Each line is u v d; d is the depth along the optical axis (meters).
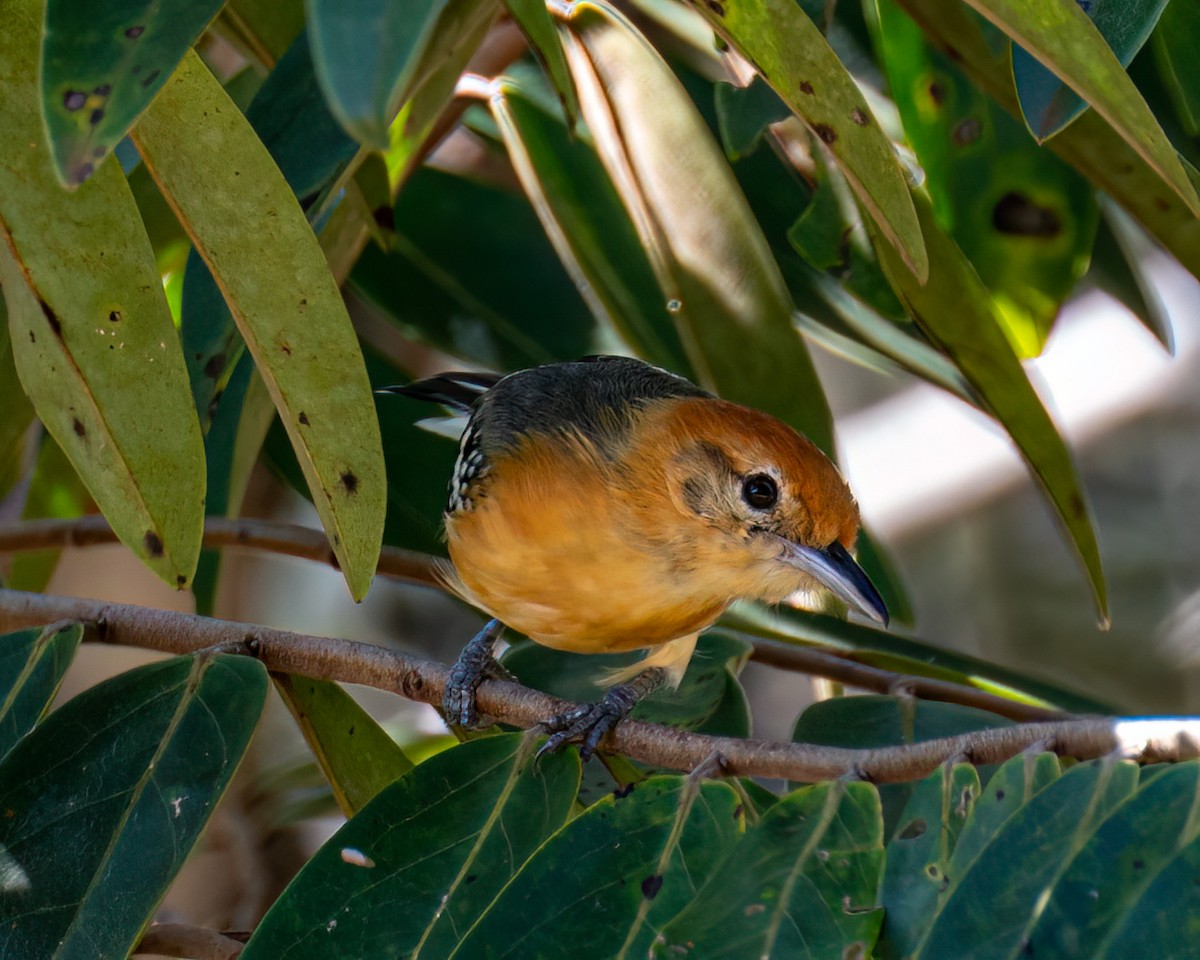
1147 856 2.20
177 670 2.23
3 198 2.20
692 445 2.27
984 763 2.22
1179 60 2.26
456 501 2.27
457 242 2.34
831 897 2.21
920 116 2.29
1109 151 2.25
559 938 2.21
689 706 2.29
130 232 2.20
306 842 2.38
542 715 2.25
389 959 2.21
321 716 2.25
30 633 2.23
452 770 2.22
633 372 2.29
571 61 2.28
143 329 2.21
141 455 2.21
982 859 2.20
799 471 2.27
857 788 2.21
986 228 2.29
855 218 2.28
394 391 2.32
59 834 2.22
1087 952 2.20
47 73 2.18
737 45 2.20
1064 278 2.29
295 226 2.21
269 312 2.21
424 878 2.22
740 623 2.31
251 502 2.39
